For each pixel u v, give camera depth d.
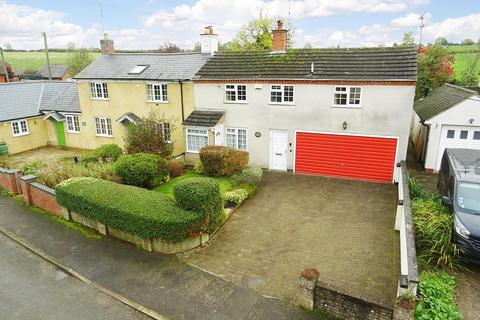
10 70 54.09
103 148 21.81
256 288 9.77
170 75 22.48
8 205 16.11
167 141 22.11
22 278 10.65
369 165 18.31
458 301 8.88
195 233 11.58
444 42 53.94
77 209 13.38
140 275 10.56
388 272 10.30
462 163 12.95
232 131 20.95
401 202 12.43
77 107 27.20
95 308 9.25
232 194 15.39
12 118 26.06
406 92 16.77
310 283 8.53
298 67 19.23
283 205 15.42
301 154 19.59
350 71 17.95
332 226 13.34
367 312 7.98
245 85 19.81
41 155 26.00
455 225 10.42
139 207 11.89
